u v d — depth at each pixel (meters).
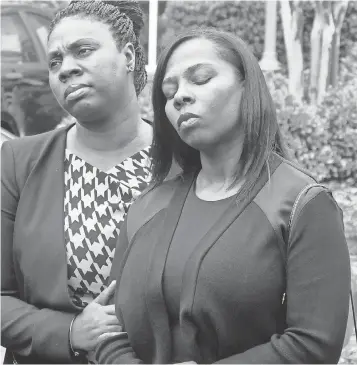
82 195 2.53
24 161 2.61
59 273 2.44
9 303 2.52
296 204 1.84
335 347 1.82
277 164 1.94
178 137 2.14
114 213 2.50
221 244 1.86
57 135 2.65
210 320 1.85
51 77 2.51
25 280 2.50
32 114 6.43
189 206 2.00
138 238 2.05
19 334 2.44
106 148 2.58
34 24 6.57
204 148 1.97
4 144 2.69
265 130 1.93
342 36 8.03
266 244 1.84
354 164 5.96
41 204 2.53
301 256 1.82
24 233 2.51
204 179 2.04
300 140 5.96
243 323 1.85
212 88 1.92
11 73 6.42
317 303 1.81
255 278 1.82
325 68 7.48
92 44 2.45
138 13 2.63
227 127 1.94
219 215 1.92
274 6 7.50
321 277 1.82
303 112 6.05
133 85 2.60
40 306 2.50
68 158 2.60
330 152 5.95
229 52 1.95
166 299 1.92
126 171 2.56
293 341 1.82
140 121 2.65
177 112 1.95
